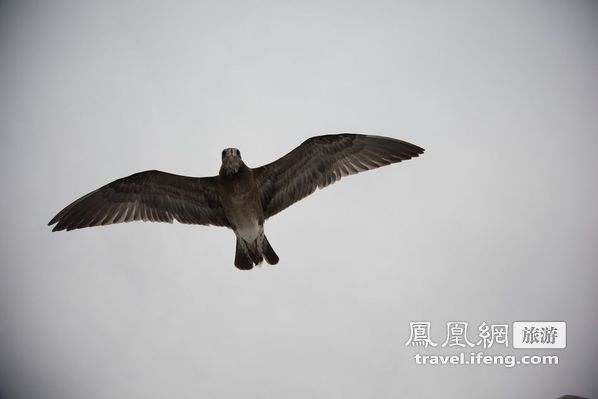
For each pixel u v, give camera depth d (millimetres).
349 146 9312
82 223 9305
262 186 9164
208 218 9344
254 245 9297
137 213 9414
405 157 9398
